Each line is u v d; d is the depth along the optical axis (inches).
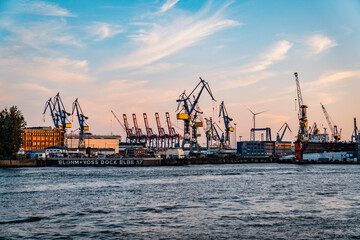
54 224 1942.7
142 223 1963.6
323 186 3722.9
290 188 3528.5
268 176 5201.8
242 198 2827.3
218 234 1747.0
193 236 1716.3
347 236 1708.9
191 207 2423.7
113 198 2827.3
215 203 2583.7
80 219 2060.8
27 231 1803.6
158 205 2503.7
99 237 1701.5
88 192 3191.4
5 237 1702.8
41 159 7844.5
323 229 1828.2
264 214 2186.3
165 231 1801.2
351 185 3833.7
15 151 7460.6
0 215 2167.8
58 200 2726.4
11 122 7194.9
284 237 1696.6
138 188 3499.0
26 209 2358.5
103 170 6604.3
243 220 2026.3
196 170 6845.5
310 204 2536.9
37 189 3408.0
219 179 4611.2
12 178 4606.3
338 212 2242.9
